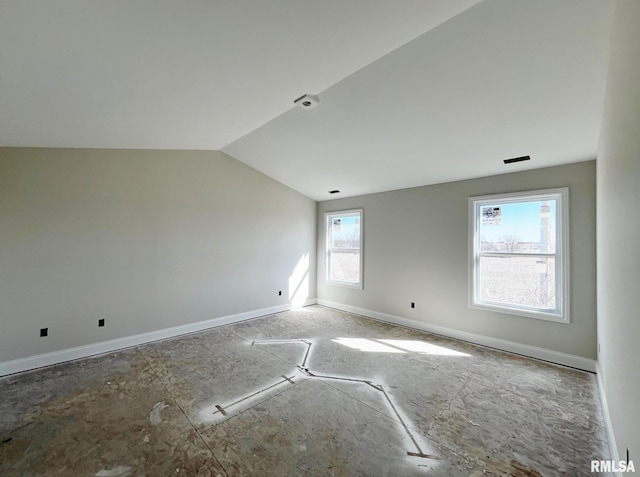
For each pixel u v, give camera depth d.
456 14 1.65
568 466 1.74
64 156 3.27
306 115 3.06
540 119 2.48
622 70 1.28
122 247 3.68
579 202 3.10
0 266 2.91
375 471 1.71
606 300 2.11
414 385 2.72
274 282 5.36
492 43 1.83
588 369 3.01
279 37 1.70
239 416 2.24
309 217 6.01
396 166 3.93
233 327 4.54
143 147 3.76
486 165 3.48
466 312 3.94
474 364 3.19
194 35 1.55
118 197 3.65
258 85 2.34
